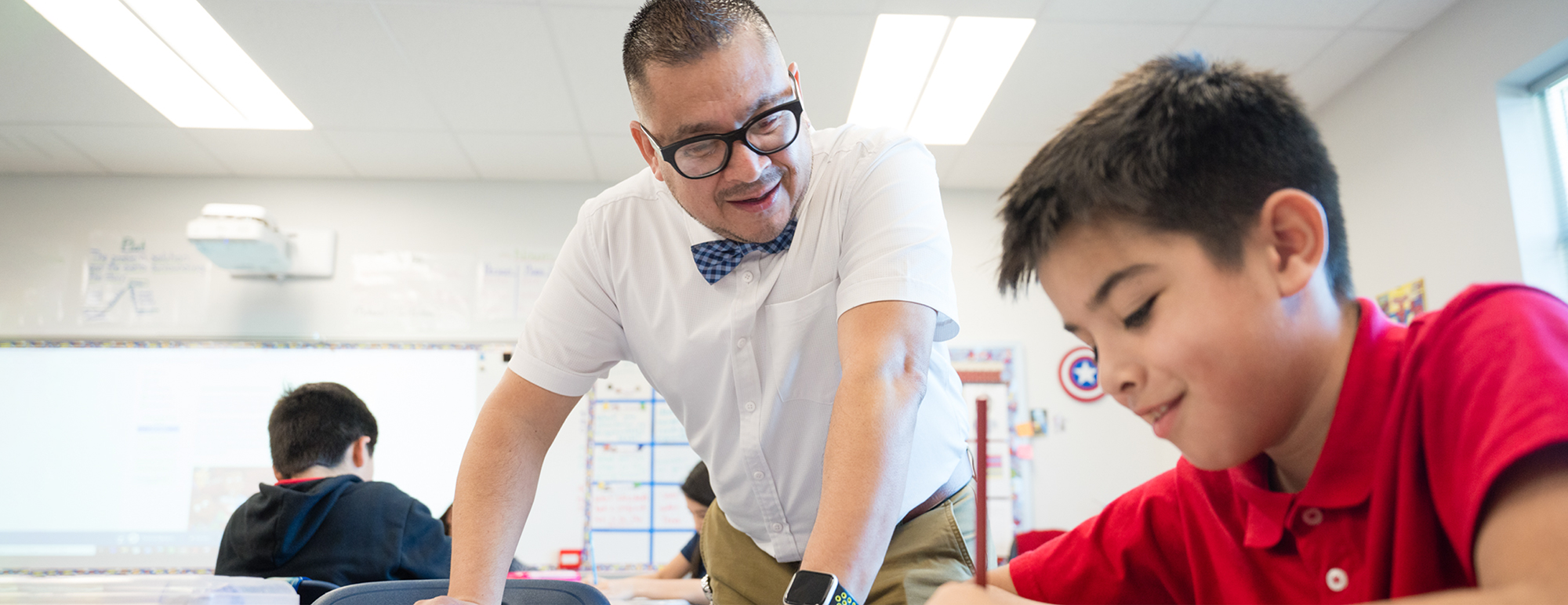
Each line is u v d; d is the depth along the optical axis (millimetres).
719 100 991
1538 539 399
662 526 3816
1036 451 3965
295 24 2828
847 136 1194
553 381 1259
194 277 3918
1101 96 604
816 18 2824
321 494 1801
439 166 3936
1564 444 403
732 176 1031
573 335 1279
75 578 1002
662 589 2637
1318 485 563
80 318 3857
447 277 3988
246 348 3863
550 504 3816
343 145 3719
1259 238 506
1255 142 517
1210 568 699
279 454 1921
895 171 1142
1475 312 505
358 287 3949
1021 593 812
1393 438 531
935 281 1076
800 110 1055
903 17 2854
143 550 3699
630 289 1260
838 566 855
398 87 3238
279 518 1759
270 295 3920
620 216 1259
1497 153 2686
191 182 3996
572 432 3883
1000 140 3723
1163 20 2873
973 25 2898
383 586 1064
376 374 3879
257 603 1068
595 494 3834
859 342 1020
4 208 3928
